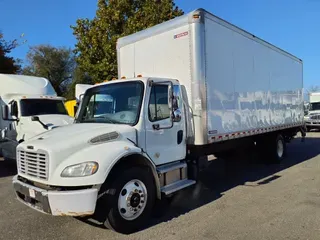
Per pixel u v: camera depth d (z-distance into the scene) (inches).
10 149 391.9
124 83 202.5
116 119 197.3
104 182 162.2
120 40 278.4
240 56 278.7
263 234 164.2
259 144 367.2
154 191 186.5
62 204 148.5
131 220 170.9
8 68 788.0
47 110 394.9
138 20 697.6
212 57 233.9
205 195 242.2
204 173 327.3
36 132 346.6
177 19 228.4
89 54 715.4
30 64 1744.6
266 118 333.7
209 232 169.0
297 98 442.9
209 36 230.2
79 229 177.9
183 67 225.0
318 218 185.0
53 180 154.2
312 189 250.1
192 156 229.0
